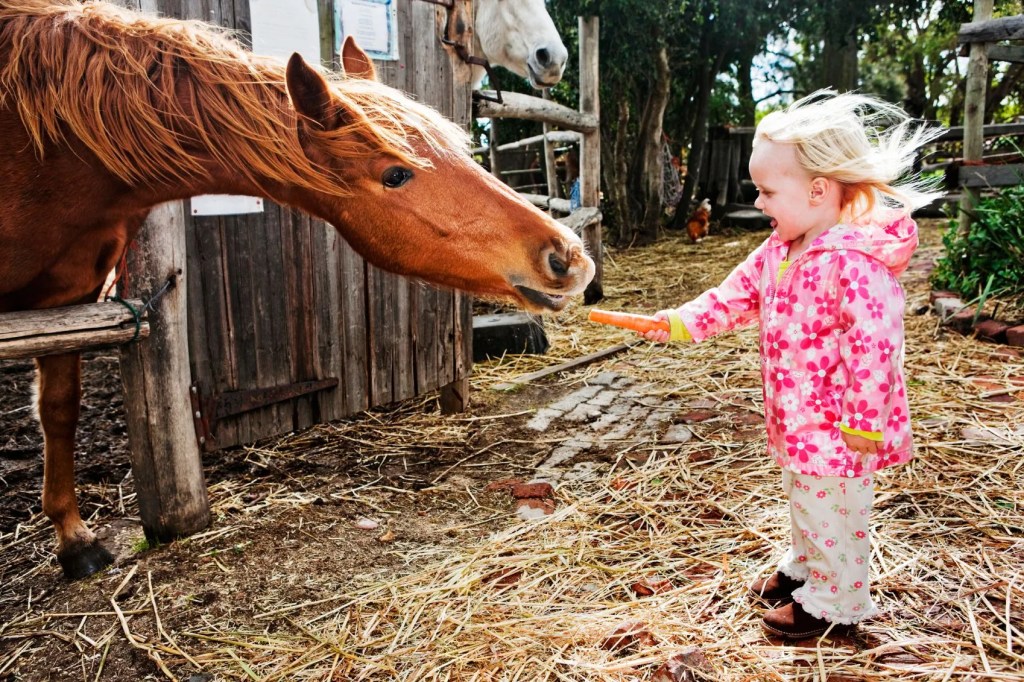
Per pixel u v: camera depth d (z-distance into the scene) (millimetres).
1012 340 3881
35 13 1626
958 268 4734
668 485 2635
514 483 2787
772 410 1668
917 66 17000
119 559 2262
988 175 4711
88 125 1555
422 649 1784
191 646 1842
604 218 10672
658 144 9617
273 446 3197
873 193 1537
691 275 7160
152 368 2209
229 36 2400
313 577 2143
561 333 5141
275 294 2734
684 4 8383
